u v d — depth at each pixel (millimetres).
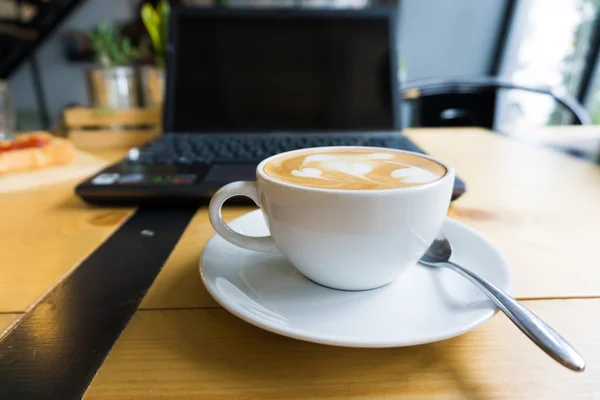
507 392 172
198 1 2020
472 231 294
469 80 1254
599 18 1765
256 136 600
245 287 232
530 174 516
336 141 563
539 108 1576
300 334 180
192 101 636
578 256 294
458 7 2369
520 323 186
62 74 2918
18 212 387
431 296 223
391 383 177
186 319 219
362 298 223
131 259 290
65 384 172
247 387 174
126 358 188
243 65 651
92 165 559
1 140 650
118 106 750
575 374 181
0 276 263
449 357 192
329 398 169
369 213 206
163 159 479
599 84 1812
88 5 2754
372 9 674
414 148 527
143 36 2104
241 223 313
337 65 660
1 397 164
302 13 665
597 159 595
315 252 223
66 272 270
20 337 202
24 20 2615
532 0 2146
